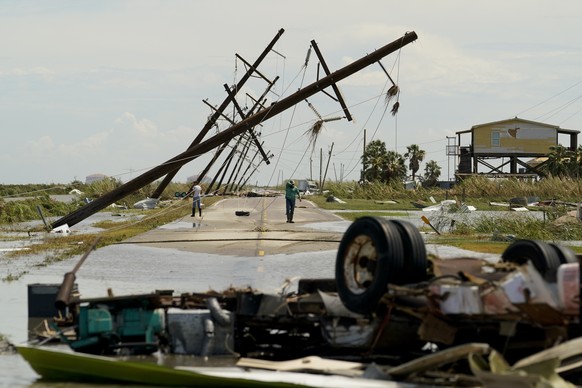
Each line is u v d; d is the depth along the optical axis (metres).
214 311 14.04
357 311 13.09
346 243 13.52
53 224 49.53
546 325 11.63
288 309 14.01
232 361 13.45
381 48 44.94
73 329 14.59
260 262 29.98
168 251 34.81
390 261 12.65
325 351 14.01
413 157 170.38
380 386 11.41
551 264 13.05
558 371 11.87
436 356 11.44
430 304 12.18
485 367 11.13
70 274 14.61
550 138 137.00
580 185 96.50
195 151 48.41
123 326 13.81
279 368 12.61
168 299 14.83
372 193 110.06
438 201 99.62
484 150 138.00
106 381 12.73
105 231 47.47
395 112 43.09
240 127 48.16
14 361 14.49
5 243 41.84
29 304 16.83
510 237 41.06
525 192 98.19
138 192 101.00
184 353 13.95
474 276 12.46
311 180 160.50
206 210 71.06
